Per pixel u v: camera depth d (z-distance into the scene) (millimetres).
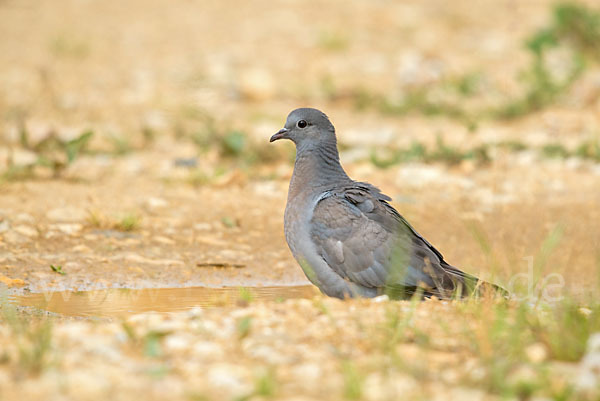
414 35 29062
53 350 6984
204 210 14242
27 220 12891
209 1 34750
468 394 6363
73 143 15734
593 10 26984
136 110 21609
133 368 6699
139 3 34688
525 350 7293
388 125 20875
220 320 7980
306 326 7828
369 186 10258
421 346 7273
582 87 21922
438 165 17172
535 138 19031
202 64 26047
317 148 10562
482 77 23672
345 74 25281
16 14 32531
